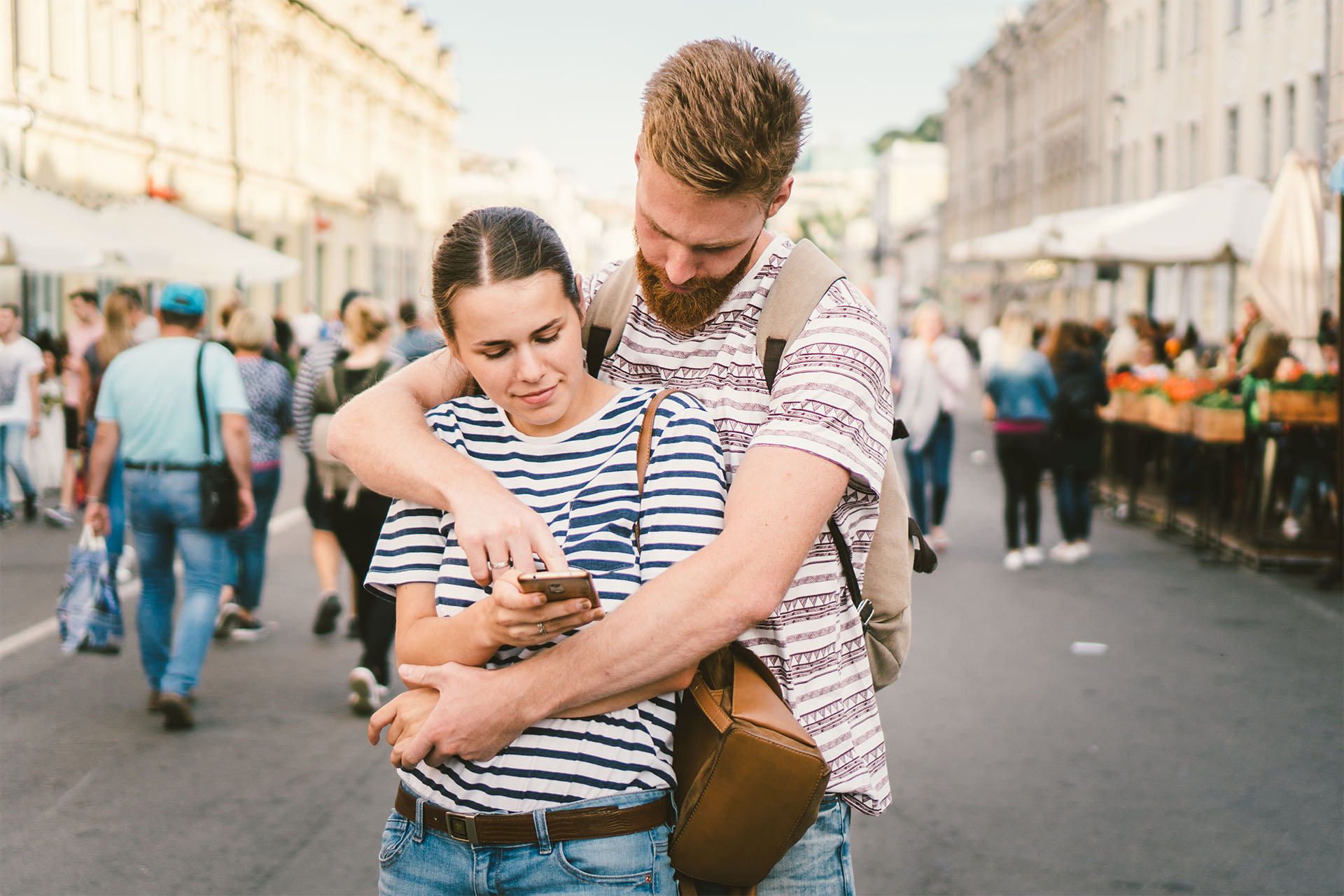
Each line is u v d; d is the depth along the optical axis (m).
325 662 6.58
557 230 1.63
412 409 1.72
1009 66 53.94
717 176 1.55
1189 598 8.38
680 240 1.63
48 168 19.27
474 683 1.53
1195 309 29.17
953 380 10.34
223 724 5.47
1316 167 10.85
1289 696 5.95
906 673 6.37
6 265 11.41
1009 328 9.55
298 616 7.70
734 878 1.60
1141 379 12.46
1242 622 7.59
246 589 7.07
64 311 19.55
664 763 1.62
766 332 1.71
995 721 5.56
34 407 11.71
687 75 1.57
